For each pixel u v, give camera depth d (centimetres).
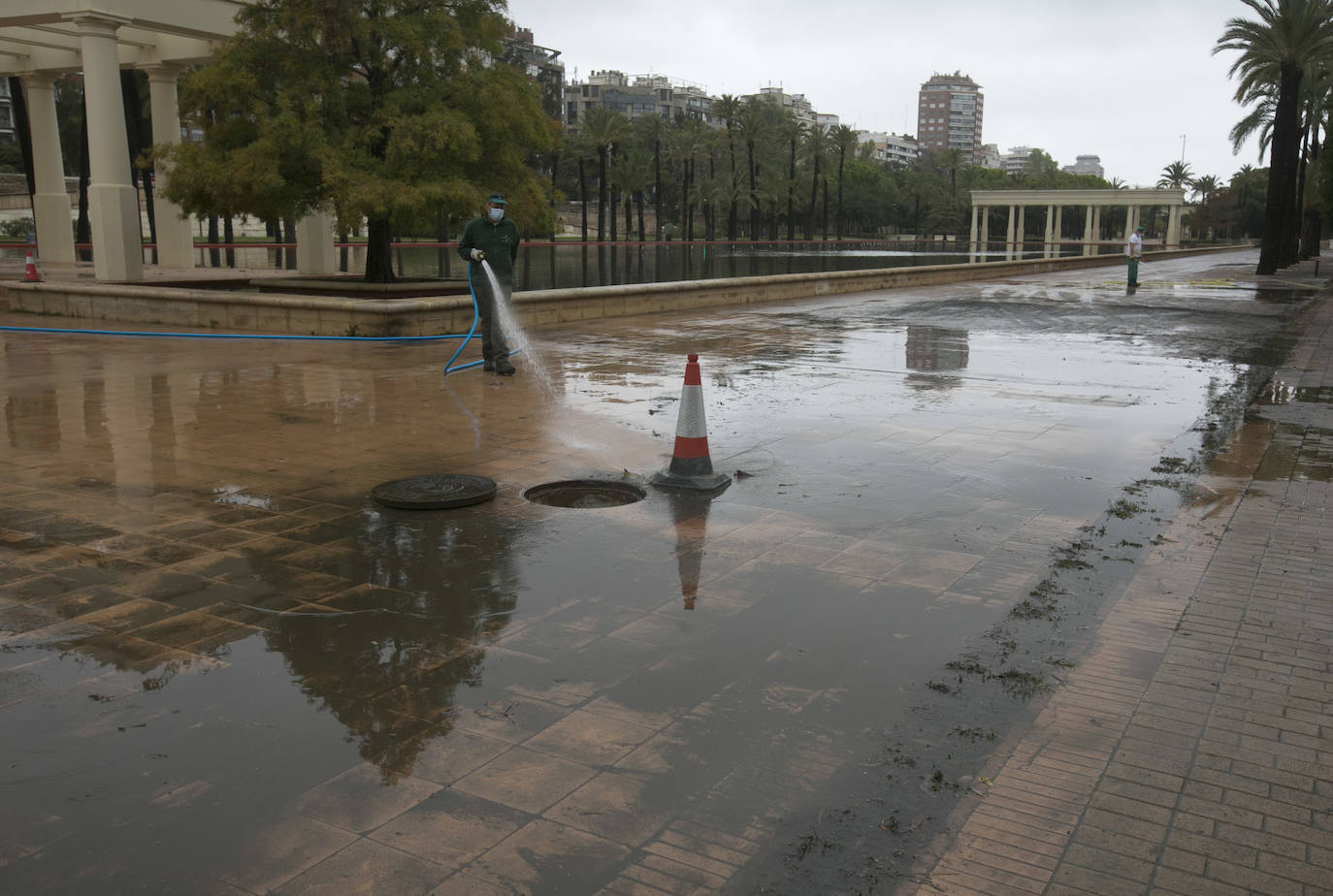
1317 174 6222
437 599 461
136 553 521
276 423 852
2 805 294
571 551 531
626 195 9306
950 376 1147
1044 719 353
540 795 302
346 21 1767
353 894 255
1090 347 1440
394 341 1390
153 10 2175
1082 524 587
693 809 296
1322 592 478
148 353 1284
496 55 2012
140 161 1909
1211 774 318
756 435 821
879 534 564
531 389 1028
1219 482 686
